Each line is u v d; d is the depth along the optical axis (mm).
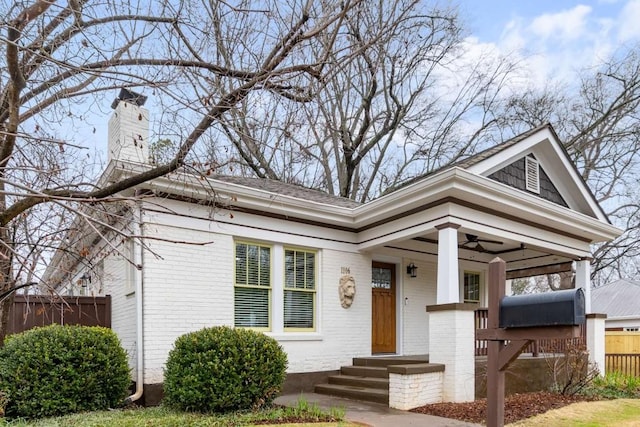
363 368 10078
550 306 3918
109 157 9156
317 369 10367
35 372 6926
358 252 11500
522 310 4121
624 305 23156
